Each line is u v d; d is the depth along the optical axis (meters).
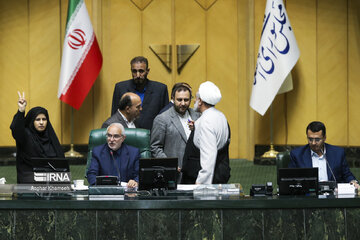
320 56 35.62
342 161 19.09
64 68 33.31
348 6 35.38
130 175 19.08
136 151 19.33
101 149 19.19
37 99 36.72
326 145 19.34
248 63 36.22
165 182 16.52
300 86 35.69
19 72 36.69
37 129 20.55
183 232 15.25
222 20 36.84
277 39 32.75
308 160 19.03
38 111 20.58
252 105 33.19
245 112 36.72
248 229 15.30
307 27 35.59
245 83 36.62
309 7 35.53
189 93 20.78
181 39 37.00
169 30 36.78
